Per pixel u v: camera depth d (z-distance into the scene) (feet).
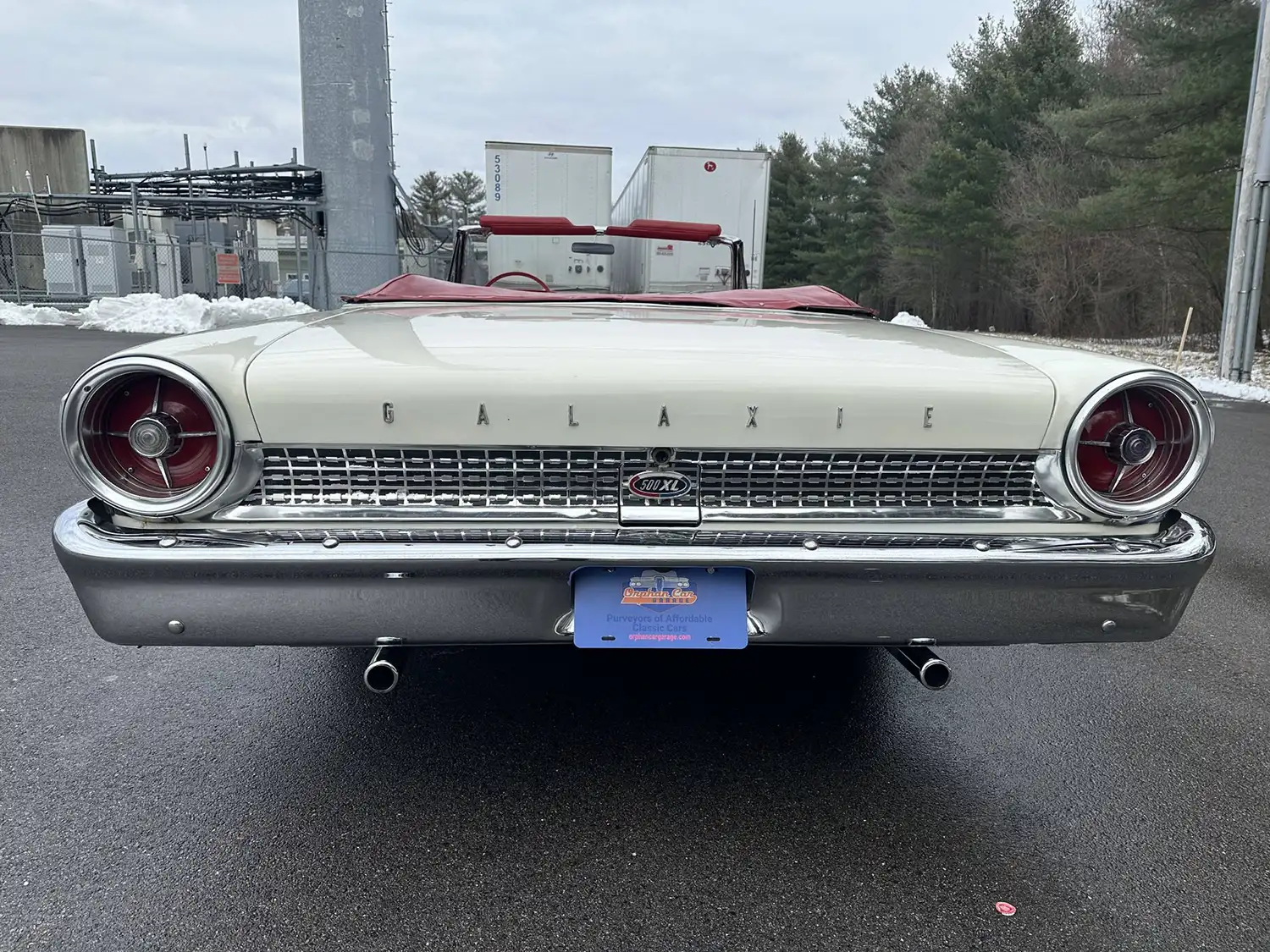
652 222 11.91
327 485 5.83
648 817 6.78
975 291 105.29
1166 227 61.87
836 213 126.62
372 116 52.44
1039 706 8.79
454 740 7.86
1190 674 9.60
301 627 5.75
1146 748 7.99
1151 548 6.13
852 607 6.01
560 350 6.04
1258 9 53.83
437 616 5.79
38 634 9.93
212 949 5.34
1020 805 7.07
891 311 132.98
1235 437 27.45
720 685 9.05
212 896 5.79
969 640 6.17
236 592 5.66
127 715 8.20
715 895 5.93
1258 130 43.24
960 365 6.22
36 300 71.05
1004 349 7.01
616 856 6.31
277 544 5.64
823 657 9.81
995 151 88.58
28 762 7.37
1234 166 56.49
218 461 5.59
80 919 5.55
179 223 83.97
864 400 5.87
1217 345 66.90
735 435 5.82
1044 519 6.15
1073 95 86.17
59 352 40.04
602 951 5.41
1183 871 6.29
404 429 5.69
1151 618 6.26
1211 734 8.28
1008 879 6.17
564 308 8.48
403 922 5.60
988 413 5.96
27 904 5.68
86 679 8.89
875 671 9.47
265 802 6.86
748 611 6.02
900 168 114.42
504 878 6.06
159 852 6.23
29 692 8.58
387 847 6.34
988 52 96.43
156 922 5.55
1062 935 5.63
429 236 61.67
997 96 90.43
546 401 5.70
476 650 9.79
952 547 5.98
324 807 6.81
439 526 5.83
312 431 5.66
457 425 5.70
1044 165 79.10
